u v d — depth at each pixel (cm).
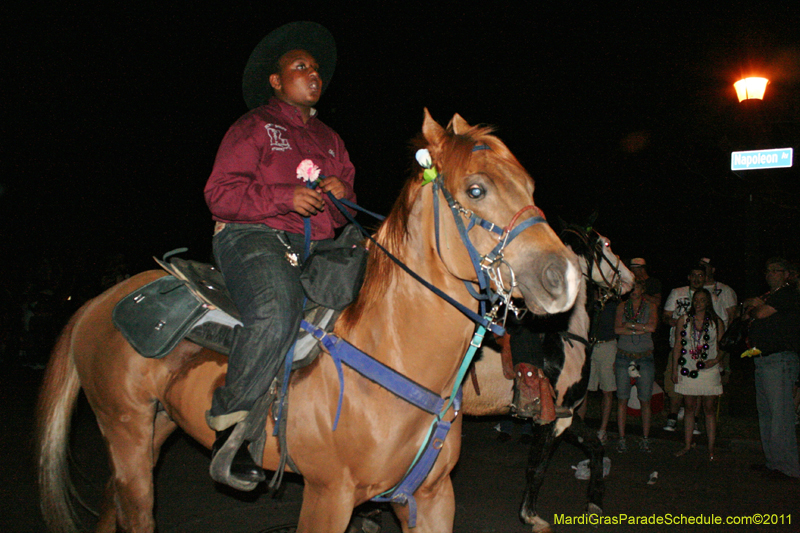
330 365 247
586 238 509
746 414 834
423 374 240
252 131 265
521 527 459
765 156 746
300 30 299
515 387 452
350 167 304
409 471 253
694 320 647
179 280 294
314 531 251
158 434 331
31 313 1220
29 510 464
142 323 287
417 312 237
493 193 210
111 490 318
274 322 238
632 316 671
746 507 500
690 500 517
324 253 254
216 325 268
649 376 663
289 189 246
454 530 452
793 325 572
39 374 1141
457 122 234
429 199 228
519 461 632
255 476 249
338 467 246
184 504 487
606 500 518
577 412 509
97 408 312
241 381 239
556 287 197
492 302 225
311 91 281
